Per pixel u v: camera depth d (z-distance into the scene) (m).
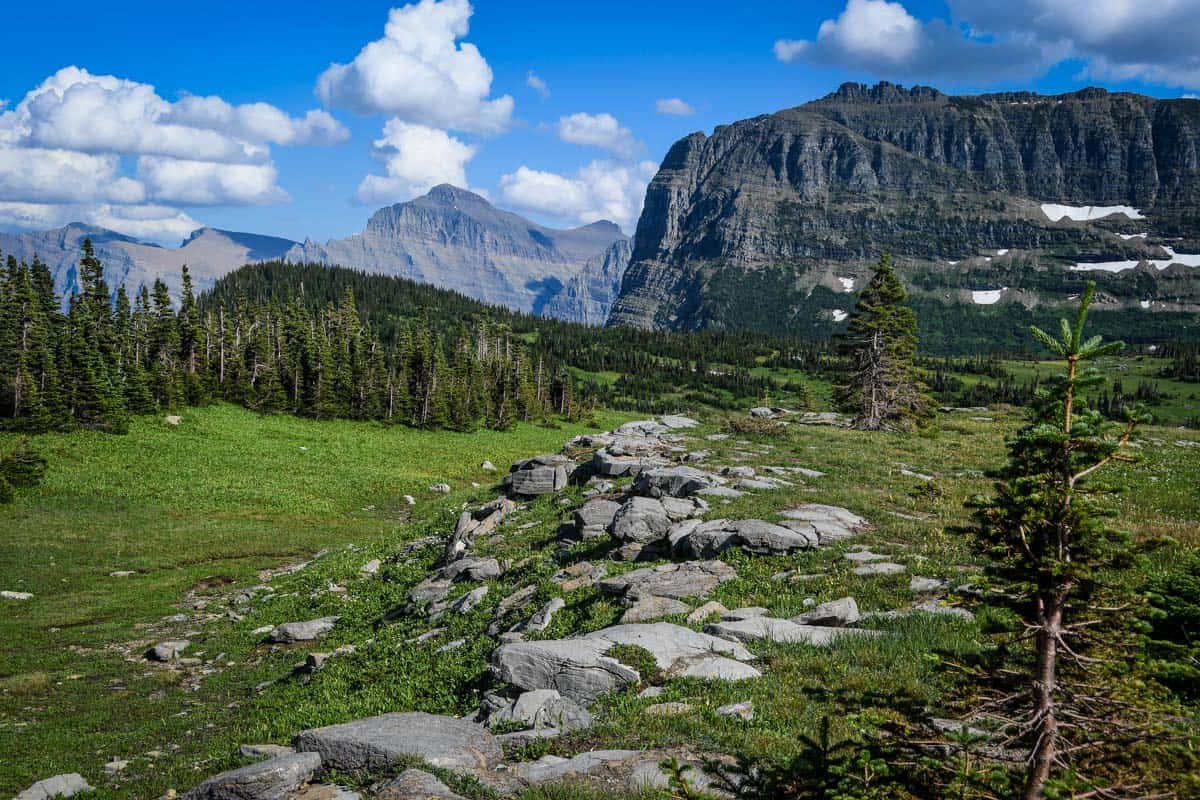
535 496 39.62
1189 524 23.28
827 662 13.75
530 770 10.77
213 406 102.81
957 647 13.93
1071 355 6.84
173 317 110.81
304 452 86.19
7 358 77.19
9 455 60.84
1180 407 180.12
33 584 39.50
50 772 17.41
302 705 20.03
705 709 12.09
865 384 57.31
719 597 18.91
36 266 109.19
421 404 120.19
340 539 53.50
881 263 58.16
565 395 161.62
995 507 7.35
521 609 21.55
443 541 37.53
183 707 22.66
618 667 13.81
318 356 112.19
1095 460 6.90
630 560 24.33
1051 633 6.86
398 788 10.27
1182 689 11.04
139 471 67.88
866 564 20.11
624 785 9.93
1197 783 6.05
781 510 25.44
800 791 8.08
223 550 48.34
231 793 10.47
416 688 17.91
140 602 37.09
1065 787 5.95
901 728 7.52
